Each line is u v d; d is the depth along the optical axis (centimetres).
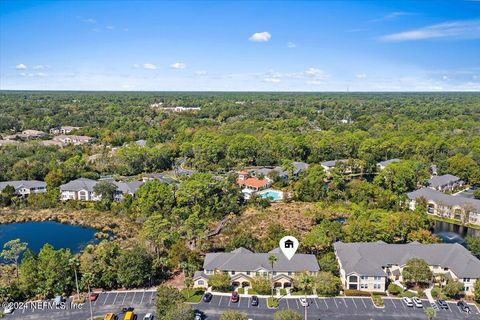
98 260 9738
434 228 13638
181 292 9006
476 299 8819
